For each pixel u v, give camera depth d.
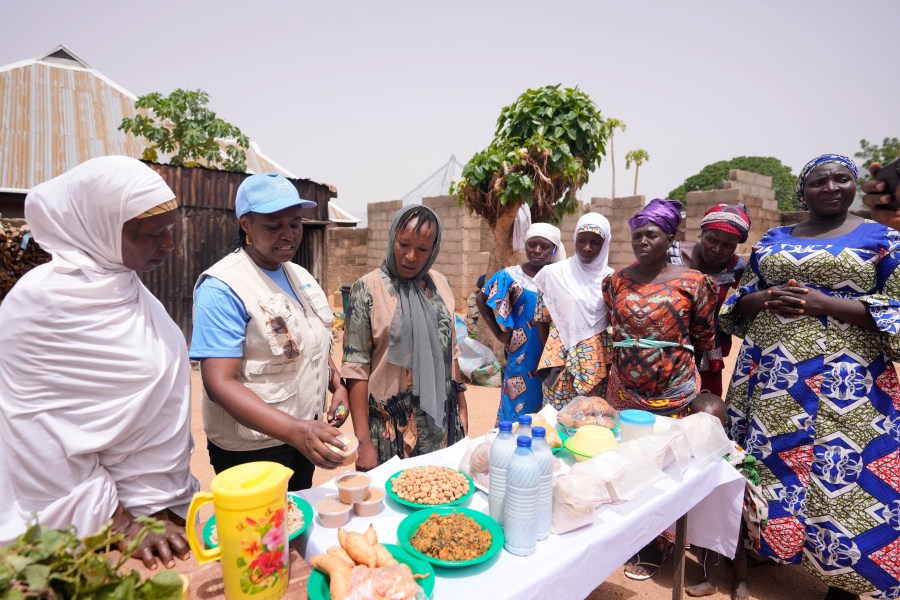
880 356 2.30
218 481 1.16
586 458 1.97
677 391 2.59
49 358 1.33
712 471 2.11
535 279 3.25
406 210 2.12
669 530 2.69
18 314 1.32
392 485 1.70
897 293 2.17
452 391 2.37
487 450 1.82
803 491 2.38
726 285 3.24
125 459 1.47
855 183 2.28
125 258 1.45
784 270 2.39
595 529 1.57
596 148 5.79
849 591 2.38
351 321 2.15
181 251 7.39
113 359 1.39
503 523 1.49
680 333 2.55
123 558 0.92
